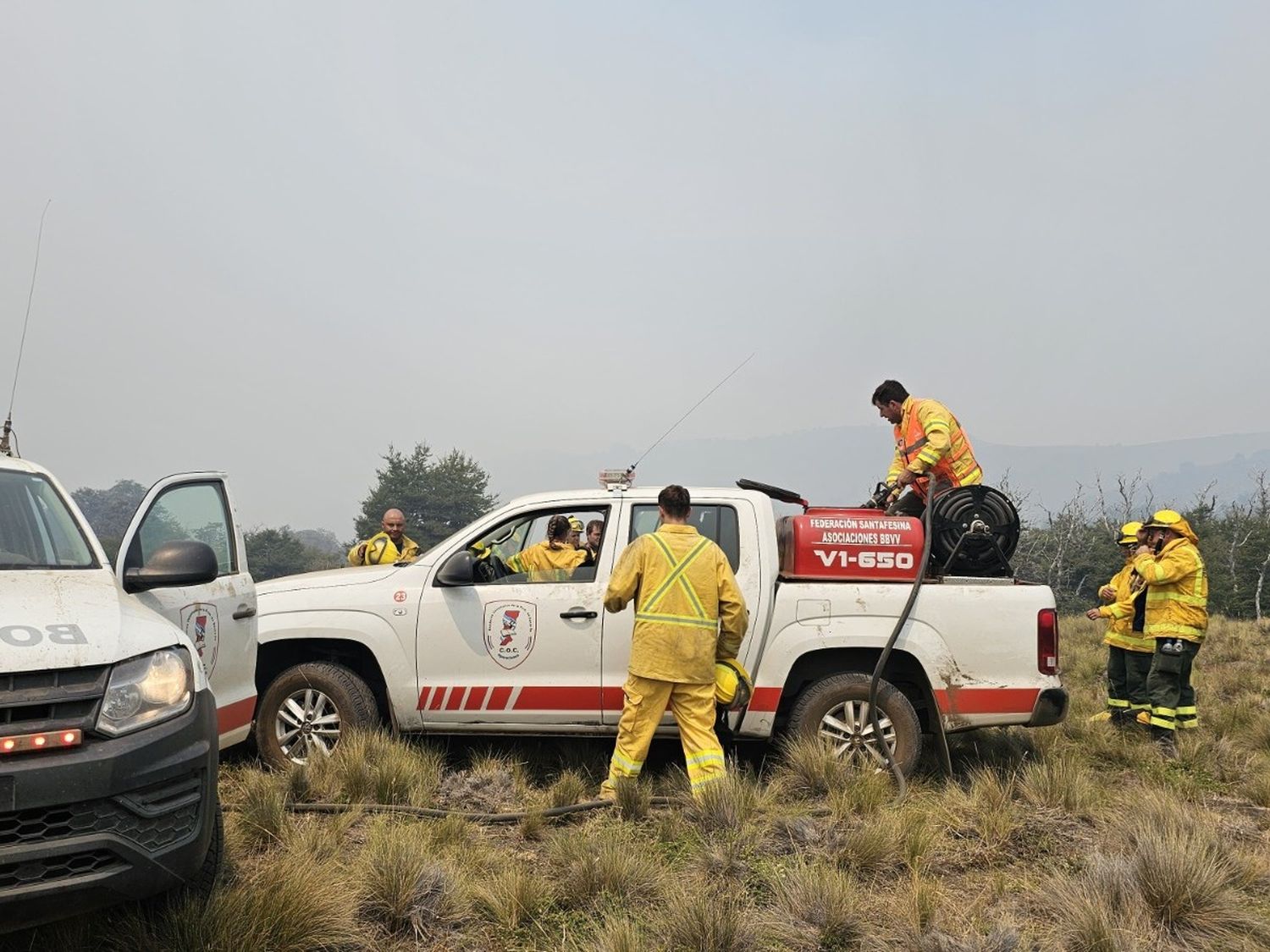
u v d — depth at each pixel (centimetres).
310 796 514
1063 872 426
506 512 614
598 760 607
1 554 359
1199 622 706
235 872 398
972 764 614
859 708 582
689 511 557
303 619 595
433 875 393
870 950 356
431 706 588
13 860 266
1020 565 5566
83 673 296
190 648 341
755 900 399
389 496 8669
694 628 527
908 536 605
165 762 302
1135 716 787
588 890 399
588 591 589
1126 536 815
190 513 479
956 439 699
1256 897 408
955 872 436
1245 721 764
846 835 457
